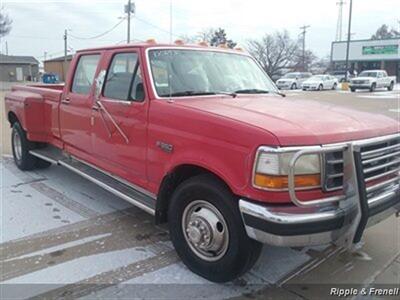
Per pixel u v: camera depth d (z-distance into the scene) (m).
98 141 4.52
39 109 5.80
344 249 3.96
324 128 3.01
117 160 4.24
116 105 4.12
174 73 4.01
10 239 4.07
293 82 38.75
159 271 3.51
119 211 4.87
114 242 4.05
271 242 2.83
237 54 4.85
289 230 2.77
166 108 3.57
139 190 4.07
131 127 3.93
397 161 3.48
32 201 5.16
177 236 3.56
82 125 4.81
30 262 3.62
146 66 3.88
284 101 4.06
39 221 4.53
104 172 4.60
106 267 3.57
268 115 3.23
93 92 4.54
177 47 4.25
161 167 3.61
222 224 3.17
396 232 4.39
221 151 3.04
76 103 4.89
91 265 3.59
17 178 6.14
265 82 4.82
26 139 6.21
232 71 4.52
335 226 2.90
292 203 2.84
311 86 35.41
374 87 33.62
